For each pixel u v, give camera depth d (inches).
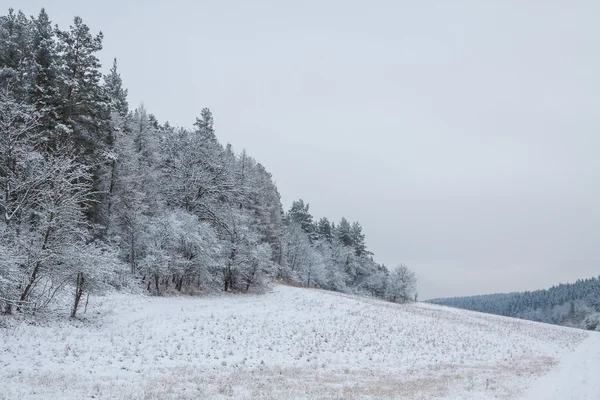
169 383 495.8
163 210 1846.7
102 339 713.0
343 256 4015.8
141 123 1919.3
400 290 3873.0
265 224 2608.3
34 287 838.5
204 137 2086.6
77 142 1203.2
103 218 1476.4
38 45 1157.7
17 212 908.6
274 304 1546.5
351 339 993.5
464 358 942.4
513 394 586.9
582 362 983.6
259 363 695.1
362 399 501.4
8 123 880.9
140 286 1445.6
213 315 1144.8
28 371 478.3
